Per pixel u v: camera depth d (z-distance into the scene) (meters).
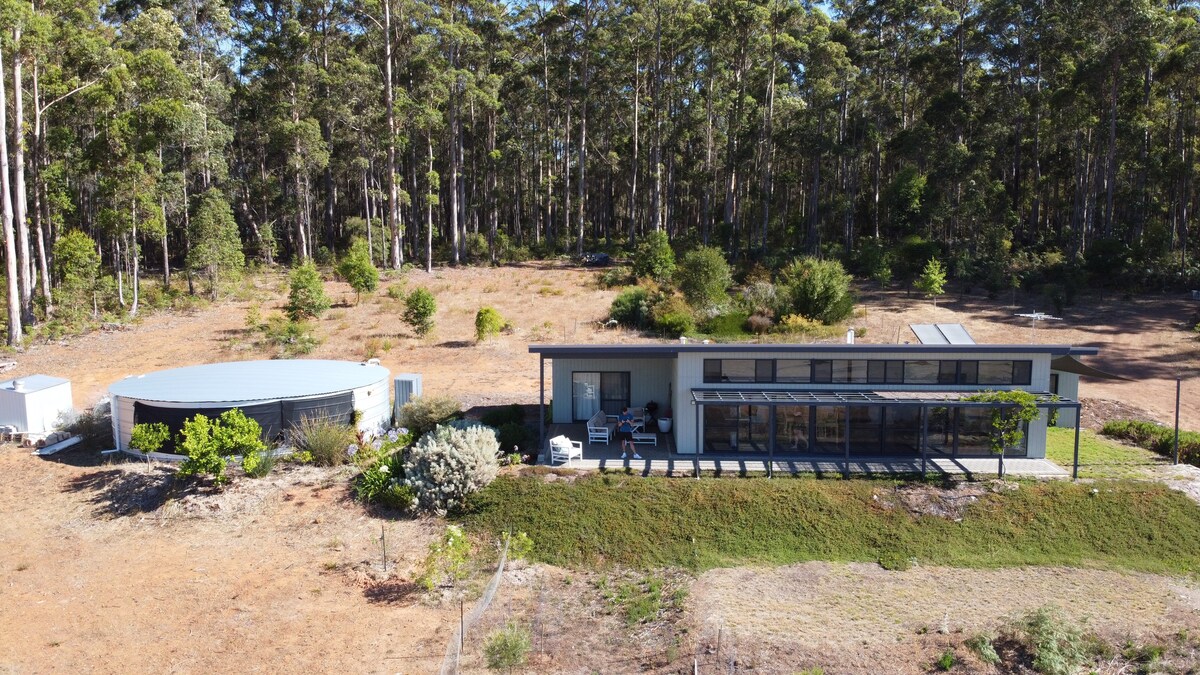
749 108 57.38
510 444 18.05
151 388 18.73
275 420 18.02
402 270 49.41
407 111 47.34
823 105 54.66
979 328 33.66
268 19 52.91
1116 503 14.65
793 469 16.19
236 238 41.91
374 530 14.65
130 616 11.65
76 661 10.42
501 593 12.43
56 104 37.22
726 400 16.03
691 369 17.31
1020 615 11.27
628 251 58.62
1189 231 51.53
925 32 55.66
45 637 11.04
